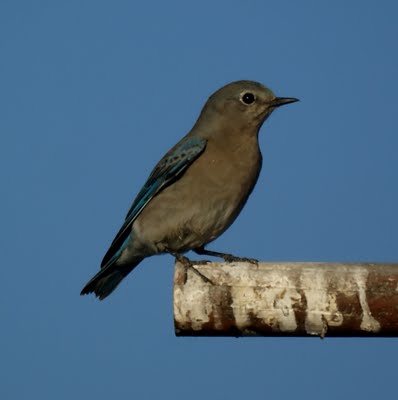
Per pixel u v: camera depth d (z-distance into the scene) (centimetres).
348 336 925
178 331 947
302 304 913
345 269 922
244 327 930
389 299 902
